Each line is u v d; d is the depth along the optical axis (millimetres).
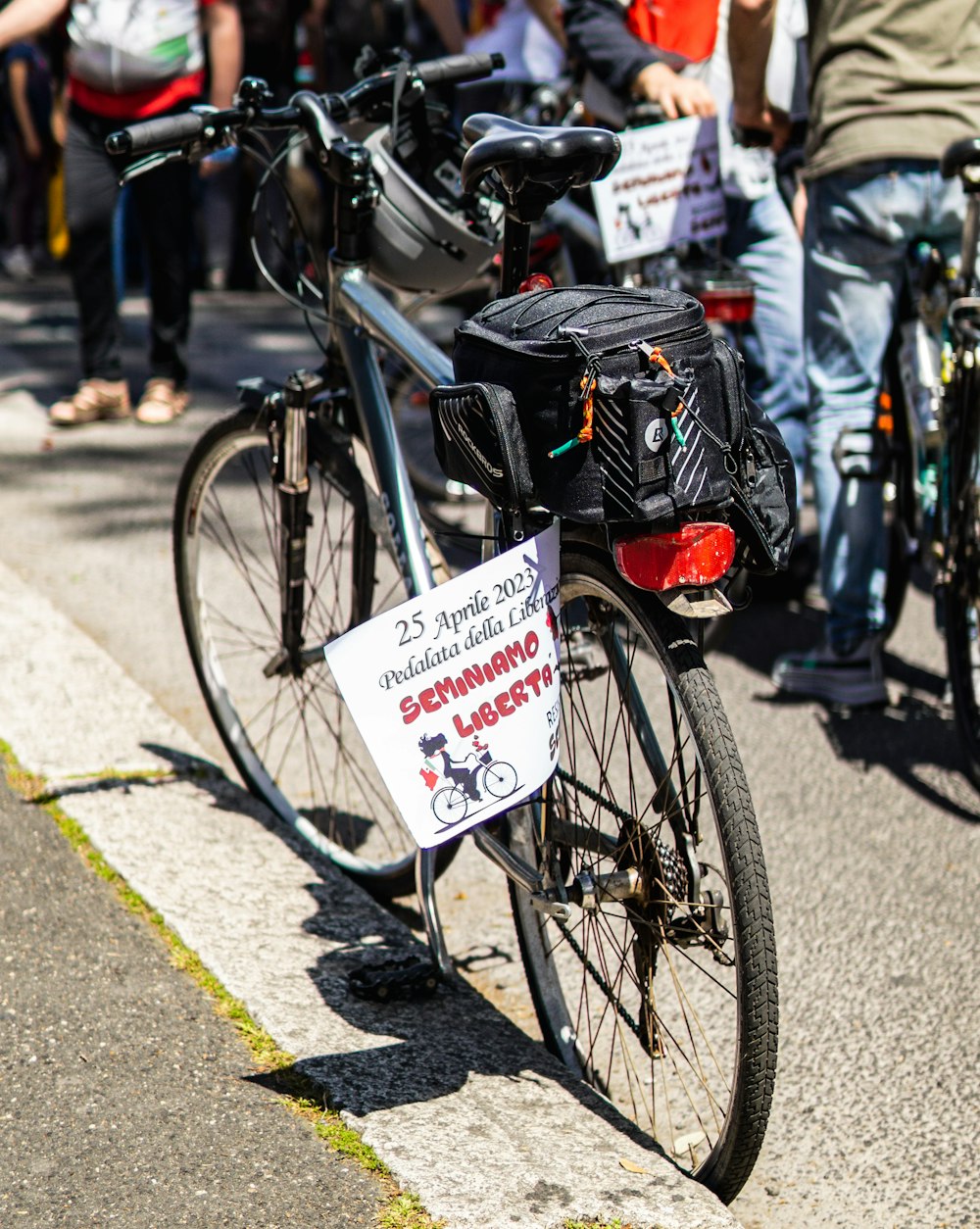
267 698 3900
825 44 3674
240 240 9320
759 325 4582
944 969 2904
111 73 5773
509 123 2326
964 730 3590
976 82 3555
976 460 3469
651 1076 2576
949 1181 2367
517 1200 2107
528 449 2062
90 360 6262
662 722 2193
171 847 3014
